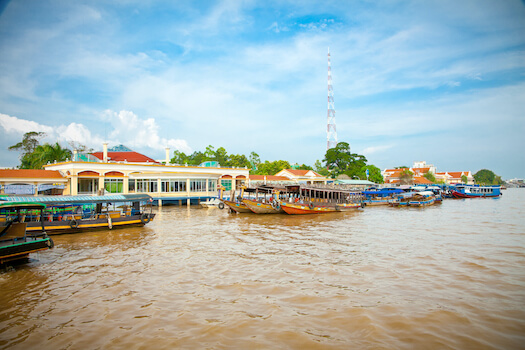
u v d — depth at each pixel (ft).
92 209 101.71
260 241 69.56
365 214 126.72
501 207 158.81
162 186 158.10
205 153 270.46
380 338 28.58
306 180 239.71
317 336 29.07
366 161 326.44
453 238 71.97
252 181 210.79
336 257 55.31
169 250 61.52
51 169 158.81
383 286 41.11
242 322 31.78
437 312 33.53
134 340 28.89
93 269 49.65
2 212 69.21
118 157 191.21
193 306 35.70
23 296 39.17
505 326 30.66
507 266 49.29
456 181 443.73
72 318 33.37
